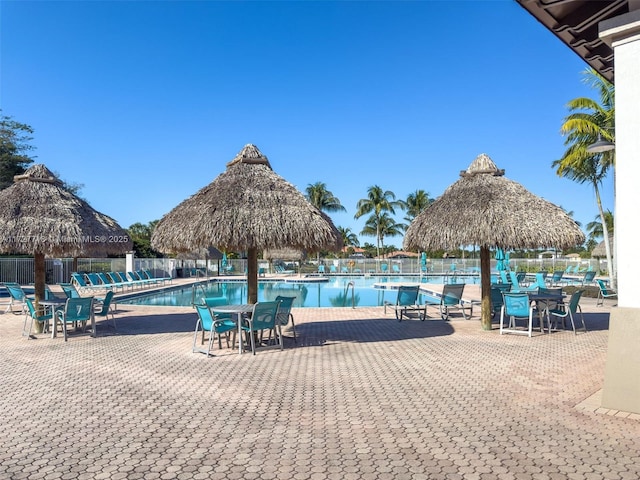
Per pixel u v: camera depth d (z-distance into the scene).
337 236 8.97
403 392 5.58
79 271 28.31
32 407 5.12
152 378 6.34
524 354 7.70
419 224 10.70
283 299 9.05
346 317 12.62
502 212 9.54
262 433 4.30
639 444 3.94
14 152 35.34
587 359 7.29
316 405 5.11
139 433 4.33
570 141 20.34
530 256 51.09
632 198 4.66
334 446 3.98
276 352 8.02
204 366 7.02
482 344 8.62
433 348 8.27
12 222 9.52
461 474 3.44
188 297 22.41
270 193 8.70
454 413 4.80
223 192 8.62
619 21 4.68
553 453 3.78
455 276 35.44
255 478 3.42
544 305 9.98
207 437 4.22
